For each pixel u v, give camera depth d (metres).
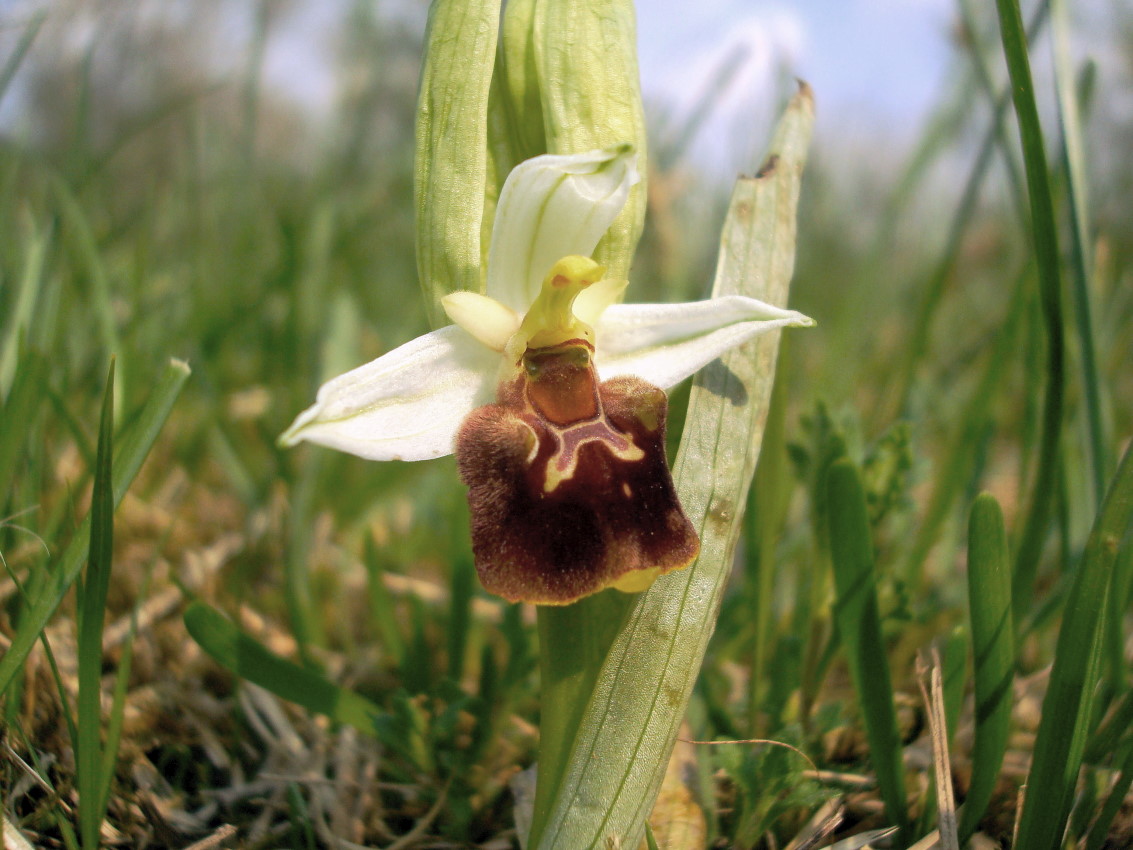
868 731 0.05
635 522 0.05
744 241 0.06
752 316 0.05
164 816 0.05
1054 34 0.07
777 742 0.05
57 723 0.05
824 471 0.06
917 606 0.08
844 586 0.05
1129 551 0.06
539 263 0.05
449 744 0.06
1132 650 0.06
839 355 0.10
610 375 0.05
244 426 0.11
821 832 0.05
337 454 0.10
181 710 0.06
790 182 0.06
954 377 0.11
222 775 0.06
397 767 0.06
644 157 0.05
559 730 0.05
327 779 0.06
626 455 0.05
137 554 0.08
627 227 0.05
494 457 0.05
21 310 0.07
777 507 0.06
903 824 0.05
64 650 0.06
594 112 0.05
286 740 0.06
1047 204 0.05
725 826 0.05
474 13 0.05
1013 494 0.10
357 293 0.13
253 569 0.08
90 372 0.09
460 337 0.05
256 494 0.09
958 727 0.06
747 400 0.05
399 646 0.07
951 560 0.08
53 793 0.05
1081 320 0.06
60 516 0.06
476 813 0.06
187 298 0.11
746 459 0.05
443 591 0.09
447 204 0.05
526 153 0.05
